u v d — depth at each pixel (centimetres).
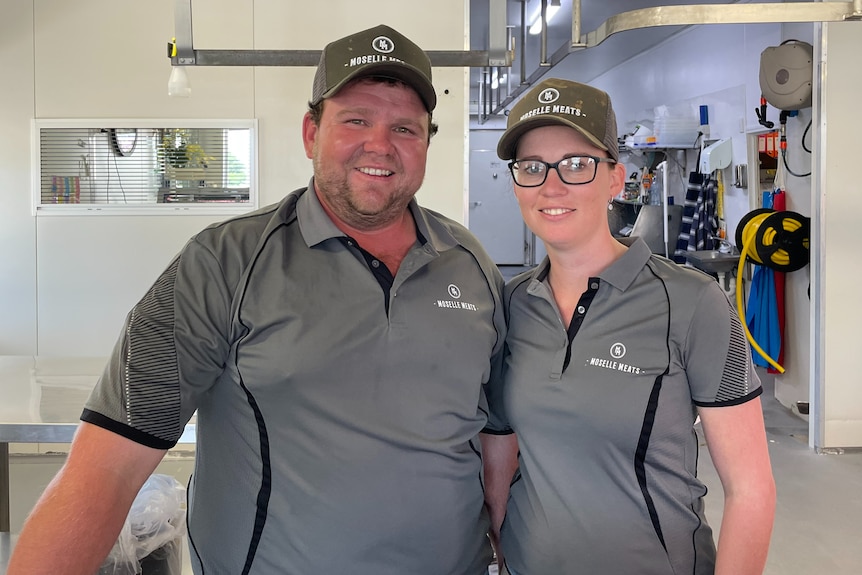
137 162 402
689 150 727
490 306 151
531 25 730
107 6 394
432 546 134
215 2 391
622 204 830
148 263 407
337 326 131
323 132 140
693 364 135
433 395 136
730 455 135
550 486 139
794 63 470
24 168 399
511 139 144
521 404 142
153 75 397
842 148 421
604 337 138
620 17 313
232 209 405
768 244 491
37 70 395
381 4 396
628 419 133
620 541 135
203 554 135
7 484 254
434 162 401
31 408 207
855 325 429
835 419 433
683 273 140
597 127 137
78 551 111
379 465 129
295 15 394
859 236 425
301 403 128
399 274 138
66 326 408
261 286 131
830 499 364
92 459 116
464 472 140
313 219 137
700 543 141
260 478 129
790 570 294
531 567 141
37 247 404
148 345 121
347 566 128
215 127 400
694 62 728
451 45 398
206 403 136
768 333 528
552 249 144
